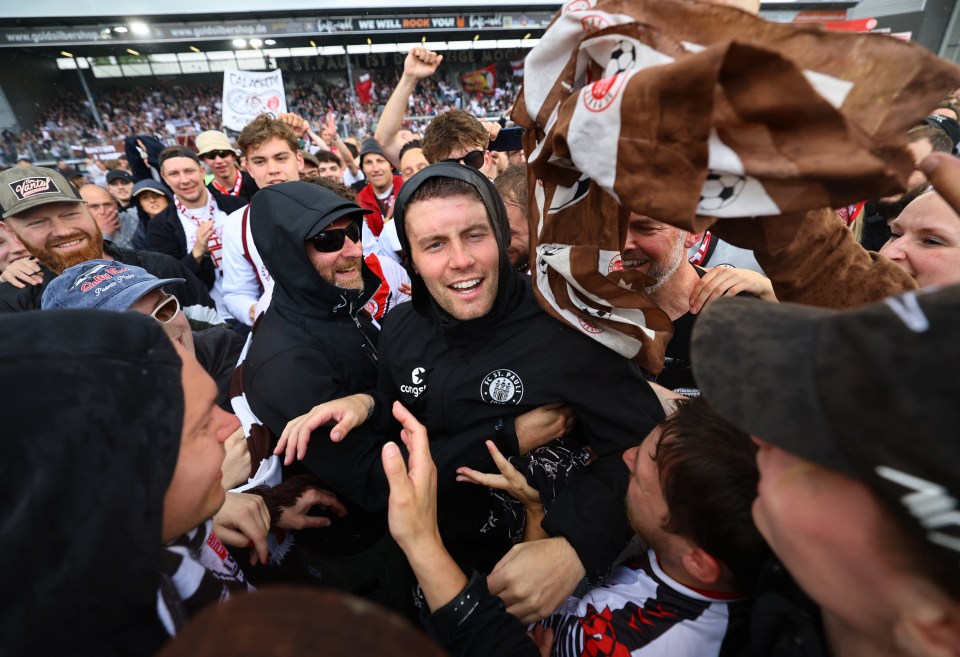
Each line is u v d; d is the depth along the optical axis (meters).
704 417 0.72
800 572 0.40
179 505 0.57
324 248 1.44
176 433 0.51
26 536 0.40
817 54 0.49
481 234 1.12
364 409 1.23
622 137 0.55
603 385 1.14
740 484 0.62
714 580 0.70
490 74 24.98
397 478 0.81
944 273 1.06
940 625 0.33
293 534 1.37
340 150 5.49
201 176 3.66
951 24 16.33
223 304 3.04
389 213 4.39
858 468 0.33
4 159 16.72
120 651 0.49
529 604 0.89
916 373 0.29
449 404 1.21
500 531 1.28
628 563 0.92
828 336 0.36
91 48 21.36
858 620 0.38
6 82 20.23
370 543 1.40
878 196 0.48
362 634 0.24
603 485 1.06
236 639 0.25
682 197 0.51
